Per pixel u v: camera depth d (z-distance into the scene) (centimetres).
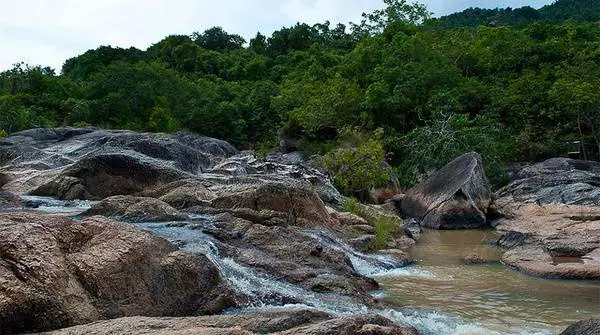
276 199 1482
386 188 2716
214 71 7675
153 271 759
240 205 1462
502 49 4556
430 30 4825
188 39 9038
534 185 2462
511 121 3694
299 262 1129
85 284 662
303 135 3916
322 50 6800
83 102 4991
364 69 4441
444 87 3819
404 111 3769
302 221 1477
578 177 2447
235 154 3453
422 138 3141
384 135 3534
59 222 715
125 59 7294
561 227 1788
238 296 853
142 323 574
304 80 4984
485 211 2192
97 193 1777
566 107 3375
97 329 547
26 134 2855
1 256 605
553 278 1214
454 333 812
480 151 2944
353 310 890
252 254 1102
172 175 1795
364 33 5566
